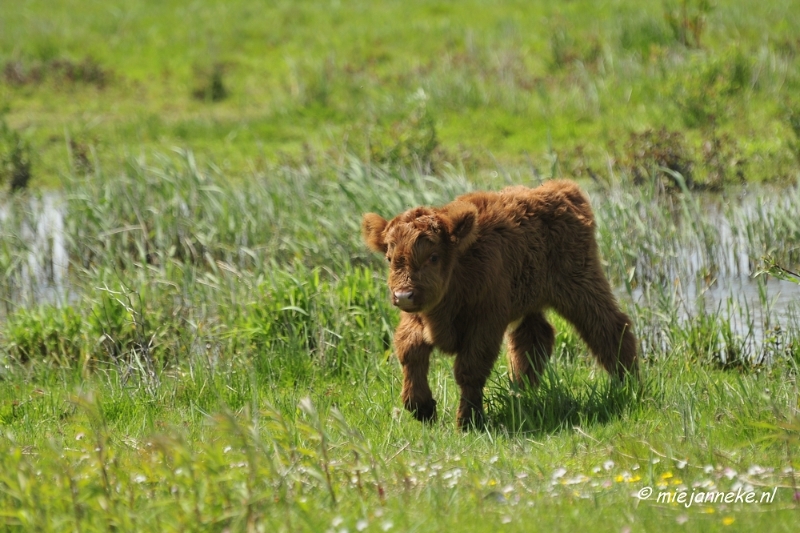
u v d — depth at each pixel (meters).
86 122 61.44
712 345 26.94
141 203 39.75
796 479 15.88
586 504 15.33
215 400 23.78
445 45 72.56
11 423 23.25
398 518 14.75
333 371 26.30
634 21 68.00
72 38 79.88
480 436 19.86
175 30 81.88
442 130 56.28
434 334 21.64
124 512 14.54
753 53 60.94
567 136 53.81
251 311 28.41
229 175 50.50
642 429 19.72
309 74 67.19
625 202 36.19
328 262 33.22
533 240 22.62
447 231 20.72
